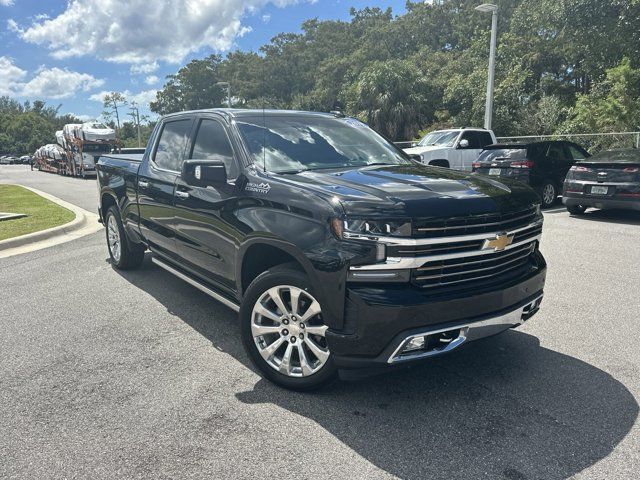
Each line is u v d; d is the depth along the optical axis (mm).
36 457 2805
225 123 4379
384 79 35031
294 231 3275
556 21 22172
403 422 3131
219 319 4969
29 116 116250
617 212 11867
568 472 2648
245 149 4039
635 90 21078
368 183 3408
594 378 3670
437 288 3098
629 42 21172
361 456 2797
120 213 6285
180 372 3828
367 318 2969
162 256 5371
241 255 3746
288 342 3477
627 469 2664
